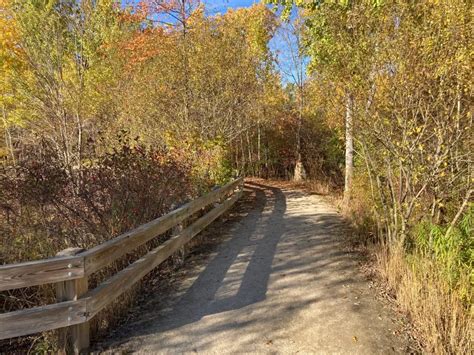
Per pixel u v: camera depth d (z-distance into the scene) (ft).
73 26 34.35
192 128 40.06
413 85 17.03
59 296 10.57
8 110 36.73
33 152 20.67
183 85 40.27
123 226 17.26
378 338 12.28
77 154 28.58
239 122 48.37
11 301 14.52
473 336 11.41
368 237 23.13
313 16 30.68
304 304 14.69
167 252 16.93
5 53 31.60
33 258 15.56
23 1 31.45
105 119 41.11
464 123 17.24
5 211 16.44
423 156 18.62
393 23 17.51
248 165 71.61
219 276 17.69
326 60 21.67
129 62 41.27
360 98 18.83
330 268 18.65
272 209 34.99
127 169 18.54
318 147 63.67
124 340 12.02
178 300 15.10
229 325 13.06
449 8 15.74
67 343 10.91
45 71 33.01
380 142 19.44
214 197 26.58
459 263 14.83
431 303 12.84
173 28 42.86
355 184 31.91
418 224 18.40
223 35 43.57
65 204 16.44
